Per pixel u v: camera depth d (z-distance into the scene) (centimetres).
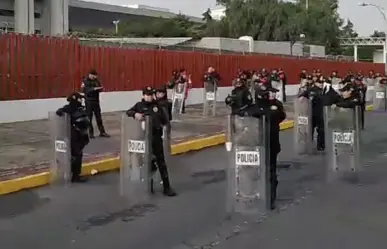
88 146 1427
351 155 1141
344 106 1138
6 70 1867
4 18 5194
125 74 2411
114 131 1711
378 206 898
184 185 1070
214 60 3080
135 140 964
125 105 2394
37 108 1967
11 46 1884
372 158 1407
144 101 973
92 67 2220
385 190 1022
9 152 1320
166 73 2659
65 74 2086
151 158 965
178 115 2255
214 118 2191
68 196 980
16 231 765
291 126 2172
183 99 2288
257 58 3600
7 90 1873
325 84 1517
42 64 1997
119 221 812
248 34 6900
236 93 1123
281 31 6812
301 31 6919
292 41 6203
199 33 7612
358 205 906
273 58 3816
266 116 864
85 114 1102
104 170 1224
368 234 741
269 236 732
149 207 898
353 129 1137
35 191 1022
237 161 862
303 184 1082
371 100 3453
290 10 7450
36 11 4812
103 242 711
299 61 4238
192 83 2861
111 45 2352
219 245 694
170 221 810
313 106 1480
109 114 2219
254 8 6956
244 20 6938
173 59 2712
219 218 826
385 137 1847
